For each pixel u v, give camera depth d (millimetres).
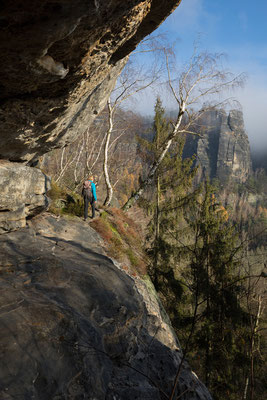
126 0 2529
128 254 9203
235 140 161125
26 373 2660
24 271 4422
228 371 8562
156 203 14922
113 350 4043
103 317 4246
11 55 2508
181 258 11664
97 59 3326
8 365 2641
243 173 160750
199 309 12414
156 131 15211
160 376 4512
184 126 14820
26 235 5762
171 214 14430
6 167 5617
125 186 17281
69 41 2596
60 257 5312
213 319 8422
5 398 2352
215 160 162500
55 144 6199
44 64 2752
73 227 8367
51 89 3523
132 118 16203
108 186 13844
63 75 3059
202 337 8438
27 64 2672
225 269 7949
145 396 3637
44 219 7910
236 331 7668
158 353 5066
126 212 14828
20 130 4484
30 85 3227
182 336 10578
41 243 5684
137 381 3947
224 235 9812
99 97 5742
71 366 3068
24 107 3738
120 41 3297
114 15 2629
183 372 5125
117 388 3486
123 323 4555
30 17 2057
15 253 4828
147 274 9367
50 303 3764
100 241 8609
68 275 4738
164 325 6879
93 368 3312
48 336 3176
